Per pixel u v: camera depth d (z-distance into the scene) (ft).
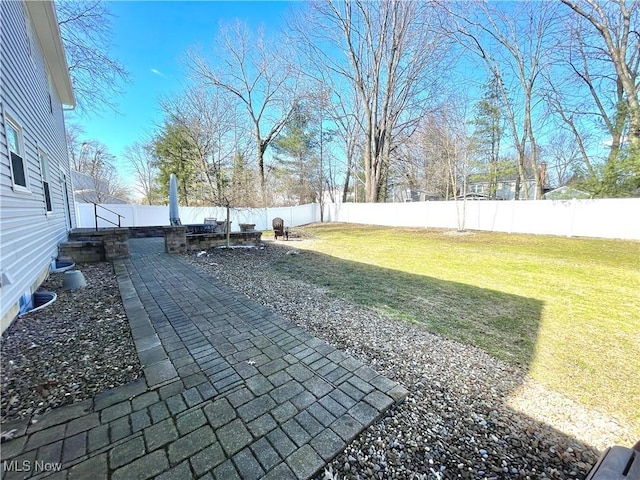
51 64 21.02
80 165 71.05
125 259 21.27
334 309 11.87
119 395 6.06
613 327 10.59
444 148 43.52
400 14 49.44
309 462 4.61
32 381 6.45
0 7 10.54
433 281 16.62
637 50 35.65
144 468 4.39
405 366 7.75
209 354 7.88
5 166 9.91
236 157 41.27
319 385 6.61
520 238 33.83
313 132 70.18
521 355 8.55
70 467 4.36
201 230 38.73
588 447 5.25
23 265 10.95
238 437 5.04
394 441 5.15
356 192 76.84
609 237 31.01
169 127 52.60
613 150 34.94
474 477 4.53
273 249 28.40
